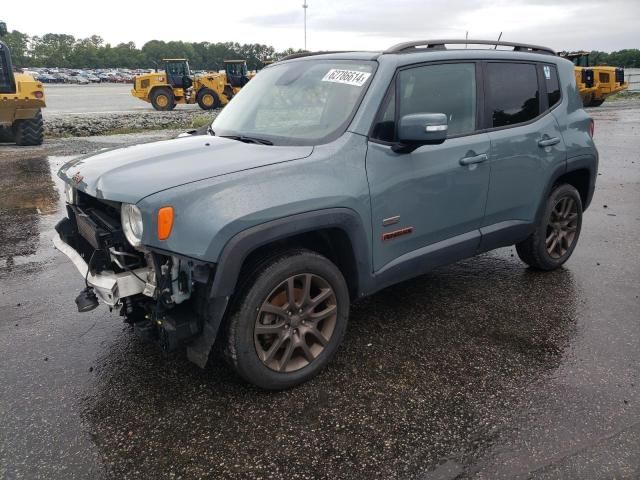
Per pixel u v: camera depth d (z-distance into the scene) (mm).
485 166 3840
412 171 3396
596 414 2820
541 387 3068
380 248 3334
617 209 7055
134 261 2898
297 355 3146
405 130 3115
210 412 2895
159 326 2834
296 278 2998
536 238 4543
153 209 2572
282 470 2473
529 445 2598
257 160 2963
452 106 3723
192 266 2629
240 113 3943
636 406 2881
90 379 3219
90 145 13820
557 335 3672
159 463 2527
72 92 51375
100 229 2912
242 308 2809
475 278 4711
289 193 2830
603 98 26016
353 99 3340
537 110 4328
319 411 2889
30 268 5141
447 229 3744
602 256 5234
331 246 3264
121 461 2541
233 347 2842
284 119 3576
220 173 2795
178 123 19281
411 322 3891
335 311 3182
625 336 3643
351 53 3754
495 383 3117
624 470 2424
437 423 2773
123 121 19750
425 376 3199
